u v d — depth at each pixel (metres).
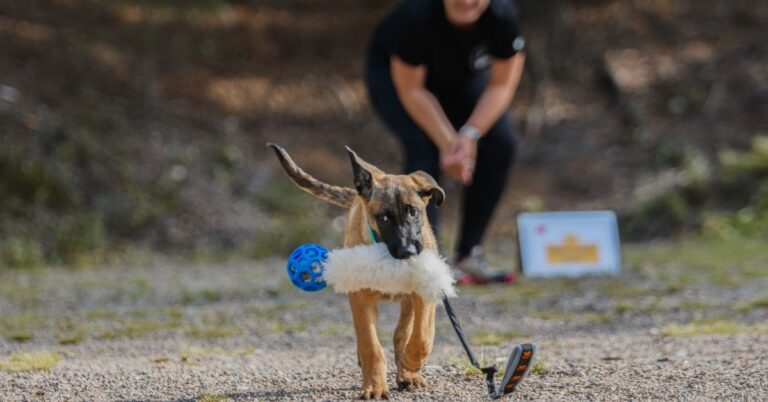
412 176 7.75
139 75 24.25
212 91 24.94
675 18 28.67
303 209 21.50
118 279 16.66
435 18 12.65
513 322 11.52
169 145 22.52
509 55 12.98
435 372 8.48
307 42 27.31
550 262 15.56
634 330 10.78
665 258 17.52
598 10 28.88
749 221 20.56
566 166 23.91
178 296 14.36
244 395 7.72
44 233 19.59
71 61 23.83
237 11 27.72
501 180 14.16
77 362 9.30
